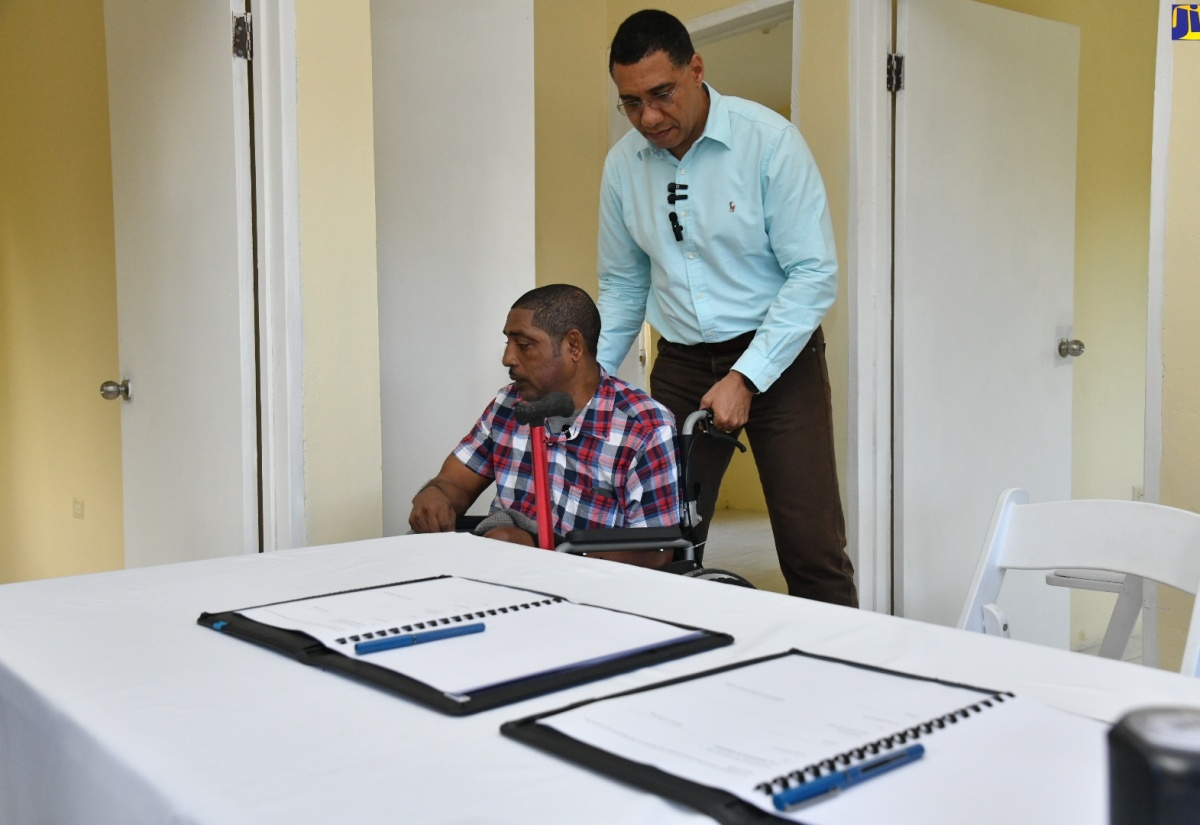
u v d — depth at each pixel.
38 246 3.95
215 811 0.54
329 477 2.13
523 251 2.68
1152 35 3.84
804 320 2.05
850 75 2.94
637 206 2.29
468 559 1.30
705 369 2.32
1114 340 3.76
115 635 0.93
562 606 0.97
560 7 3.87
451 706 0.69
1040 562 1.37
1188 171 1.80
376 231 2.39
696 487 1.74
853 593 2.34
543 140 3.85
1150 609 1.88
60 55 3.67
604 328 2.43
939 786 0.54
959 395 3.05
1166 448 1.85
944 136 2.97
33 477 4.14
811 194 2.11
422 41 2.48
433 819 0.52
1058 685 0.74
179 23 2.29
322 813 0.53
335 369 2.13
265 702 0.72
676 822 0.52
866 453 2.93
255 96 2.08
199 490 2.34
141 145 2.54
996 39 3.08
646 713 0.65
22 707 0.80
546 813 0.53
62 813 0.73
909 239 2.91
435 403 2.55
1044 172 3.23
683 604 1.02
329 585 1.16
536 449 1.45
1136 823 0.33
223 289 2.19
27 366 4.12
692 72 2.05
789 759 0.56
